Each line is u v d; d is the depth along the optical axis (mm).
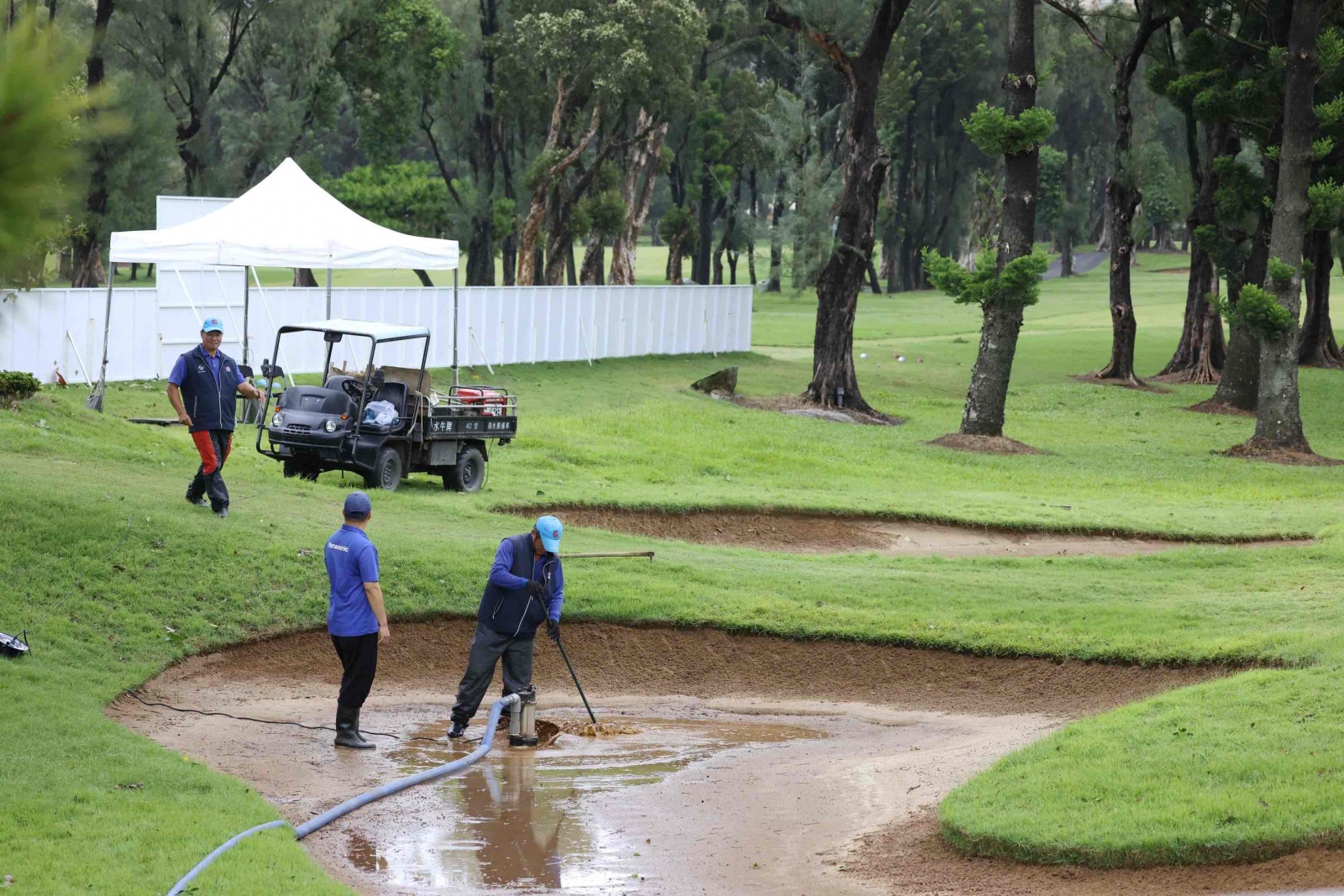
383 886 8203
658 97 63906
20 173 4332
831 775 11070
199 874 7535
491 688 14711
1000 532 24156
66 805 8648
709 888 8195
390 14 62969
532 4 62156
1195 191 53000
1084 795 9164
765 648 15523
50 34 4395
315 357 35344
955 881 8234
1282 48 38094
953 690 14602
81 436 21594
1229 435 40406
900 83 84250
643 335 47344
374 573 11766
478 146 72062
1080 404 46656
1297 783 8852
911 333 73688
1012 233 36125
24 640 12680
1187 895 7652
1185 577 19188
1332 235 59688
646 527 22844
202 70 56562
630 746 12344
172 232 25047
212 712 12781
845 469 31250
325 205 26516
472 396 23578
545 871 8539
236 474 20891
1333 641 13320
